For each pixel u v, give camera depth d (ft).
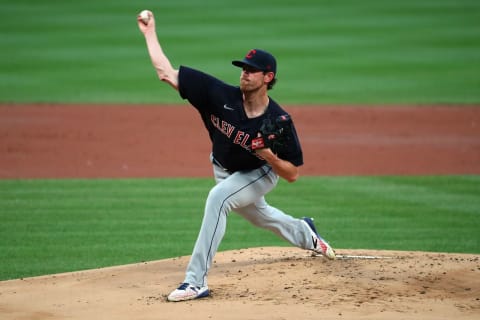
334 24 364.79
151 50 73.51
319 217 120.47
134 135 193.67
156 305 71.15
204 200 131.85
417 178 149.38
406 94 245.24
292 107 229.04
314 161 165.99
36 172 153.79
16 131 195.31
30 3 417.69
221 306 69.77
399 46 319.27
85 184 143.43
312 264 83.61
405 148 179.42
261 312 67.26
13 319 68.23
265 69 71.26
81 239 108.68
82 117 214.28
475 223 116.98
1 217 119.55
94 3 419.33
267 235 114.83
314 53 305.12
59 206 126.93
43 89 248.52
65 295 76.33
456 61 292.61
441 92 247.29
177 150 177.68
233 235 114.73
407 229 113.70
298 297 71.72
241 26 357.82
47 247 104.83
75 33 341.00
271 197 133.39
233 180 74.84
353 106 230.27
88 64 285.64
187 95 73.56
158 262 90.94
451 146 181.06
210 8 406.82
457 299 71.20
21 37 331.57
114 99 238.68
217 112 73.20
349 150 177.37
